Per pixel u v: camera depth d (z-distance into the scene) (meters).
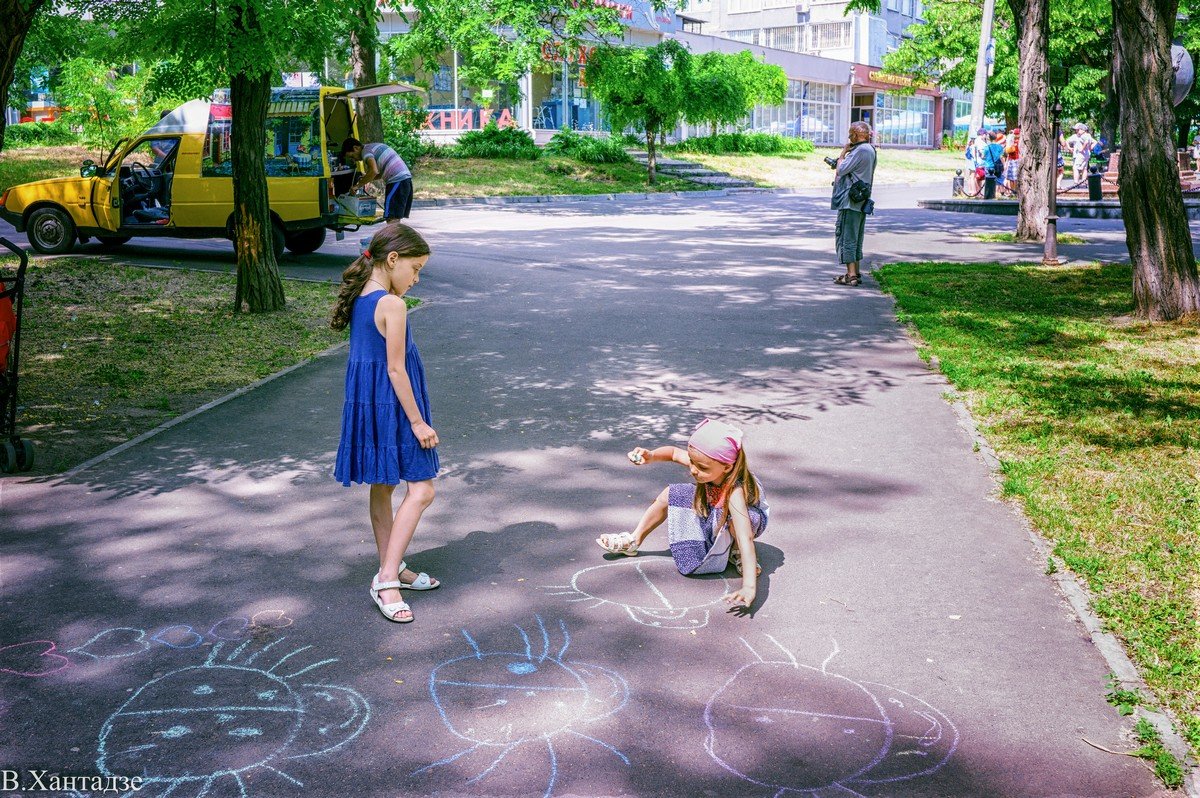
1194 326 10.23
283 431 7.23
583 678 3.92
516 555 5.09
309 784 3.26
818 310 11.81
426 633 4.29
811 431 7.18
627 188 33.62
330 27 11.70
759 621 4.39
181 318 11.40
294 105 15.00
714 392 8.24
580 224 22.23
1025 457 6.45
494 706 3.72
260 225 11.66
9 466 6.30
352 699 3.77
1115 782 3.29
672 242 18.77
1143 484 5.85
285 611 4.49
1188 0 36.91
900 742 3.50
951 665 4.02
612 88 33.88
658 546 5.24
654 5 32.59
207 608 4.51
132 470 6.40
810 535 5.33
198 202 15.55
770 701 3.76
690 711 3.69
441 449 6.80
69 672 3.96
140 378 8.75
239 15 10.43
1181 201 10.45
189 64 10.70
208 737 3.52
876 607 4.51
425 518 5.59
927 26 49.94
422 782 3.27
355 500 5.88
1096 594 4.56
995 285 13.10
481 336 10.45
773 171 42.28
